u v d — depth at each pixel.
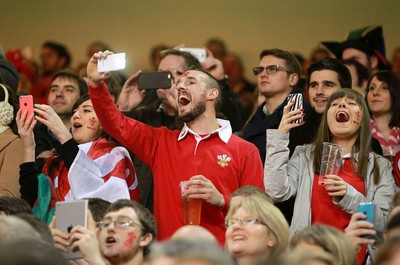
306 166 16.48
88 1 29.47
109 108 16.08
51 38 29.28
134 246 14.37
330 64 18.66
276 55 19.22
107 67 15.88
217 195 15.31
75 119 17.33
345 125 16.33
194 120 16.28
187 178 15.91
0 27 29.53
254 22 28.50
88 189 16.23
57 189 16.80
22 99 16.73
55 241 13.91
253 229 13.88
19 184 16.95
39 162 18.22
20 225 11.30
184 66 18.77
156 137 16.41
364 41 22.62
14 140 17.36
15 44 29.41
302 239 12.77
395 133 18.94
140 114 18.62
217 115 17.11
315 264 10.48
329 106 16.55
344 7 27.78
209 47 28.66
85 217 13.95
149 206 17.34
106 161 16.55
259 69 19.33
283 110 17.09
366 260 15.59
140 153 16.33
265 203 14.09
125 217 14.41
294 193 16.31
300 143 18.06
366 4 27.56
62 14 29.45
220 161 15.98
